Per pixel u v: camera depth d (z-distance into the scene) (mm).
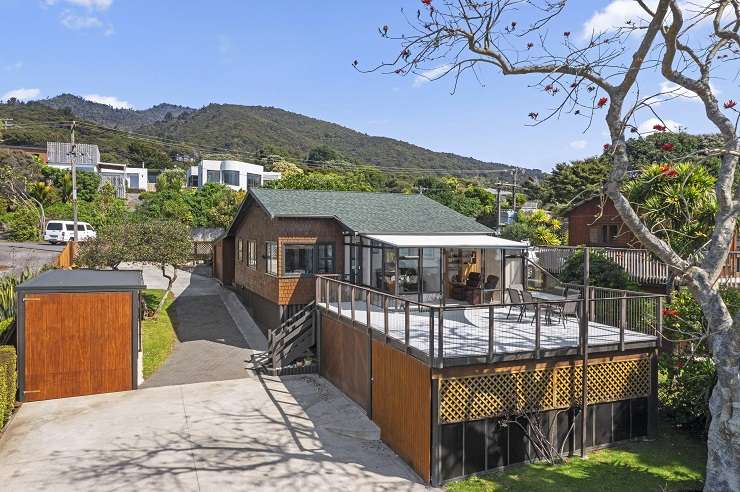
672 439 13414
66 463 11359
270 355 19188
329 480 10977
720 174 10219
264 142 187750
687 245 16438
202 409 14906
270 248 22297
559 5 11016
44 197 53594
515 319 16188
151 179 113562
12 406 14461
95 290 16266
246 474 11070
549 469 11703
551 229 46594
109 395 16109
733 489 9320
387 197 26094
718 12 10438
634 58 10508
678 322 14062
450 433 11234
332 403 15641
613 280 19938
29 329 15602
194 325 24156
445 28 11141
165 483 10555
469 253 20656
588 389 12719
